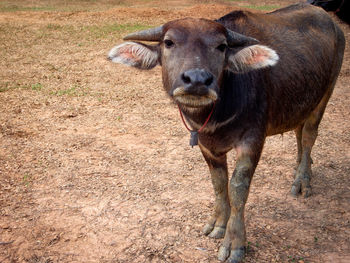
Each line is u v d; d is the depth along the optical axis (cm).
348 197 450
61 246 380
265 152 574
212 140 347
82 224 412
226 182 383
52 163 538
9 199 454
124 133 634
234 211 348
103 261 361
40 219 420
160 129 650
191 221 414
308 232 391
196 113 328
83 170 520
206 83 270
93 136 623
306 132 462
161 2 2267
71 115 703
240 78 329
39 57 1095
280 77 365
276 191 468
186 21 310
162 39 329
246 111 329
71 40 1280
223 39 303
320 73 415
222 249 358
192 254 366
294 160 548
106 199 456
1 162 536
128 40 364
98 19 1583
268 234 389
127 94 816
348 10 1517
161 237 391
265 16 407
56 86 862
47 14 1672
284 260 351
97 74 955
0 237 391
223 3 2238
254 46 314
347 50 1212
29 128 649
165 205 443
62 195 464
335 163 531
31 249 376
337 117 705
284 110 376
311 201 445
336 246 368
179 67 293
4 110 720
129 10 1706
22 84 871
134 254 368
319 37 432
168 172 515
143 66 350
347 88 875
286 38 394
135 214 428
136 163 539
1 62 1041
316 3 1605
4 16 1620
